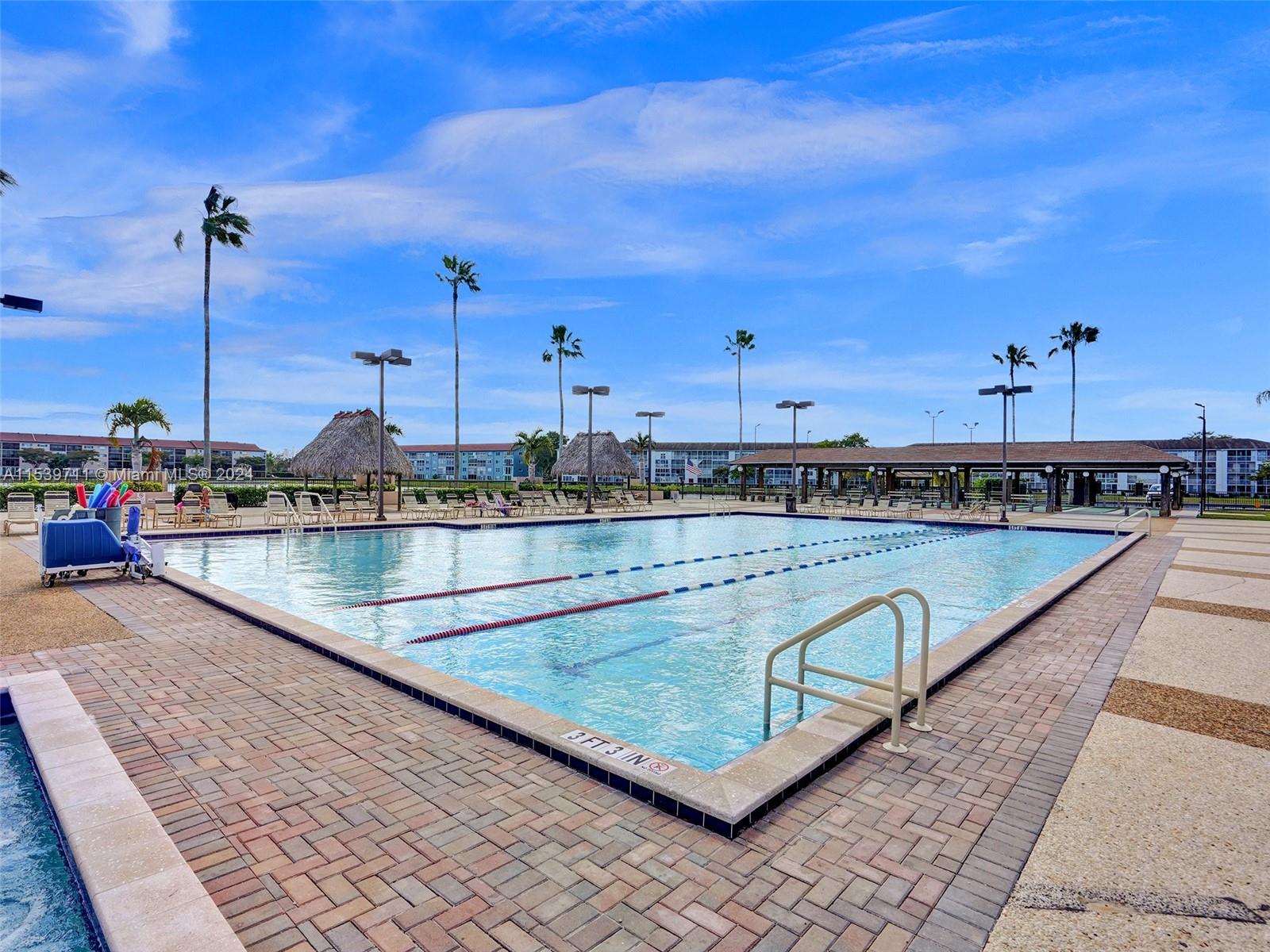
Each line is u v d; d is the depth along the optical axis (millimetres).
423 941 1937
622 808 2764
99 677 4477
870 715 3742
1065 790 2936
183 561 11445
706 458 76000
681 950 1896
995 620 6141
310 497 16719
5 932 2123
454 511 20891
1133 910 2094
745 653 6156
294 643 5371
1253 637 5875
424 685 4105
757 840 2506
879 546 15445
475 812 2711
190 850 2414
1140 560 11430
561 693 5023
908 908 2104
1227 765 3209
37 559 9992
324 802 2785
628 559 12461
